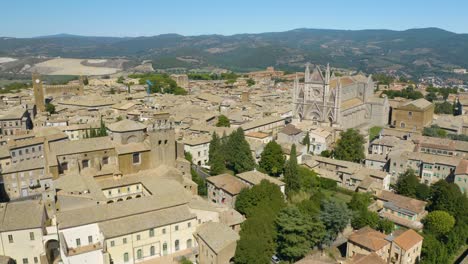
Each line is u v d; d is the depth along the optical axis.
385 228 130.12
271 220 120.81
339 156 194.62
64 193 122.44
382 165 184.50
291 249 114.31
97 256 105.38
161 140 153.50
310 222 117.81
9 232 104.38
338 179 172.38
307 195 153.50
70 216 109.94
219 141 179.62
